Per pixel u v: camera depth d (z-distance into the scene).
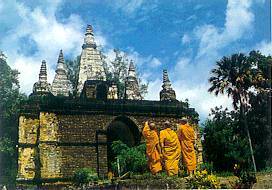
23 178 41.31
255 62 45.59
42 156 41.28
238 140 48.03
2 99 50.69
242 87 44.56
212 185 30.73
